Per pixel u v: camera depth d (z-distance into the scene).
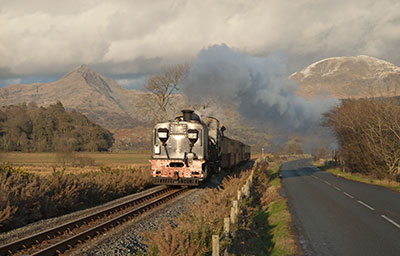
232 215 9.45
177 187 22.09
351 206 14.67
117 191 19.00
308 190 21.44
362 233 9.69
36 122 132.88
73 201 14.50
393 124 26.73
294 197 17.98
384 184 25.16
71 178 16.22
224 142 26.62
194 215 10.45
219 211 10.47
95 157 99.12
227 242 7.65
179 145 18.47
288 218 12.34
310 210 13.86
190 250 6.96
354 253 7.88
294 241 9.22
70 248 8.31
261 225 12.37
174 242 6.84
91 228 9.65
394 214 12.64
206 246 8.03
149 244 7.46
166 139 18.58
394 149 27.08
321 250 8.27
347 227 10.53
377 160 29.00
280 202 16.27
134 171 25.86
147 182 23.16
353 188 22.67
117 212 13.01
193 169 18.03
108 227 10.40
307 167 59.00
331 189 22.05
